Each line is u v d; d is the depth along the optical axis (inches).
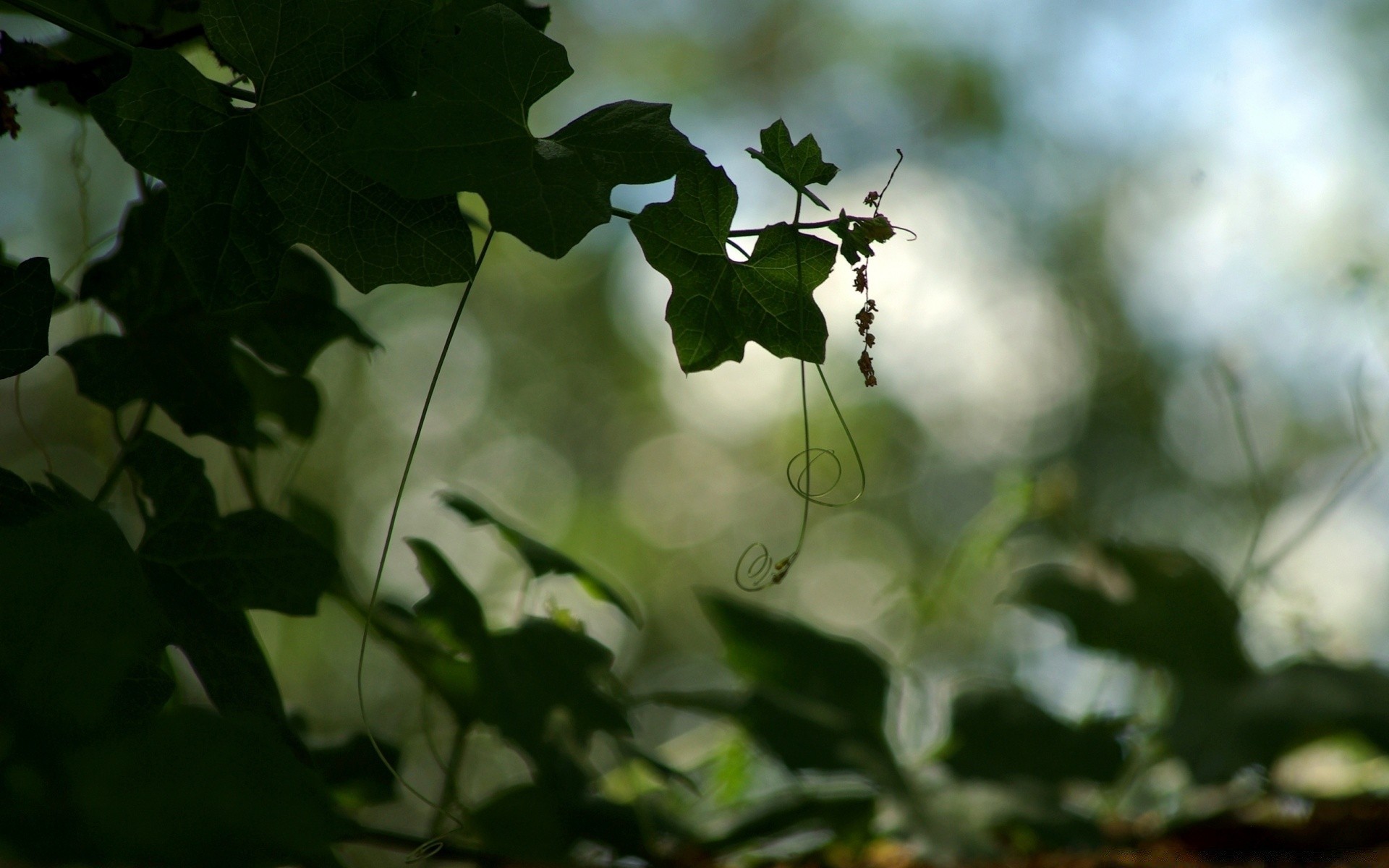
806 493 51.0
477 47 49.2
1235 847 56.0
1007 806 55.7
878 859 55.5
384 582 145.0
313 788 45.2
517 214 48.5
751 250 50.2
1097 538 61.8
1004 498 64.6
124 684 47.7
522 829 54.4
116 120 48.6
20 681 45.3
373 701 128.0
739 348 50.5
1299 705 56.1
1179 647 59.4
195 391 52.9
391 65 49.3
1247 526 158.6
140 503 50.6
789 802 55.8
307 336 54.0
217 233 49.1
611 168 49.1
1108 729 59.3
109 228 131.5
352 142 48.6
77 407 127.8
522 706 54.0
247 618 50.5
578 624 56.6
